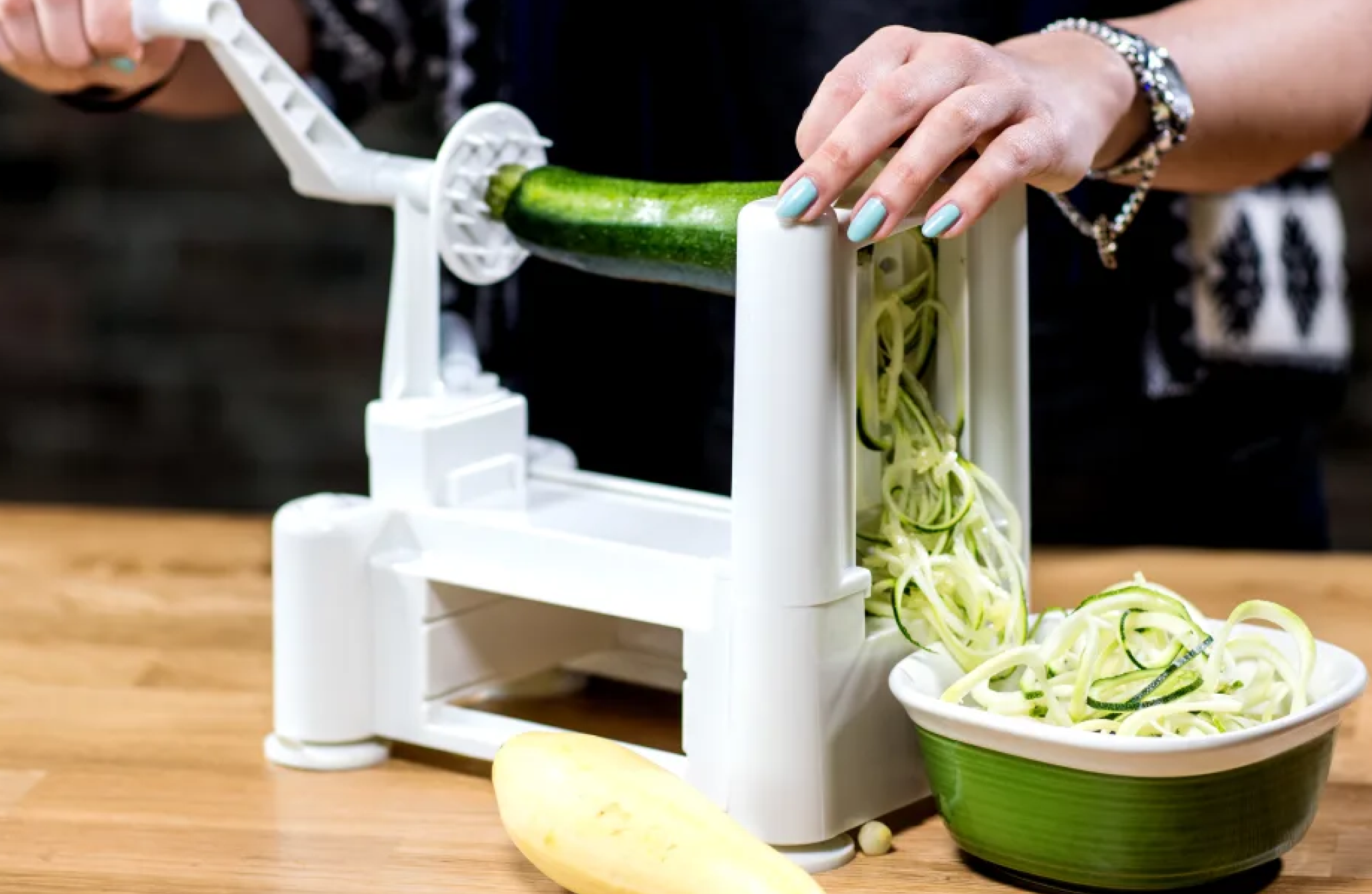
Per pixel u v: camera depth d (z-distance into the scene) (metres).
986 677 0.85
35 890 0.84
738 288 0.83
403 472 0.99
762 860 0.77
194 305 2.21
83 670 1.13
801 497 0.84
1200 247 1.33
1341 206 2.06
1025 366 0.96
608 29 1.33
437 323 1.00
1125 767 0.78
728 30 1.31
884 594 0.92
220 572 1.30
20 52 1.07
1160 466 1.40
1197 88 1.07
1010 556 0.92
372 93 1.43
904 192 0.82
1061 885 0.83
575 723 1.05
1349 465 2.13
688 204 0.90
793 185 0.81
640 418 1.42
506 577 0.95
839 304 0.83
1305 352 1.35
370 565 0.98
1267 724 0.78
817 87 1.30
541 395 1.42
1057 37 1.01
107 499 2.26
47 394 2.24
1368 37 1.14
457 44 1.37
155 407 2.23
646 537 0.94
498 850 0.89
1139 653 0.87
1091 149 0.94
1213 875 0.81
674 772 0.90
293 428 2.23
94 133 2.17
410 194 0.98
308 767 0.99
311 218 2.17
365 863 0.87
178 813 0.93
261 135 2.15
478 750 0.96
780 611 0.85
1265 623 1.16
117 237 2.20
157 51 1.15
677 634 1.05
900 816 0.93
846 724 0.88
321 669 0.98
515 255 1.02
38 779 0.97
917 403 0.94
